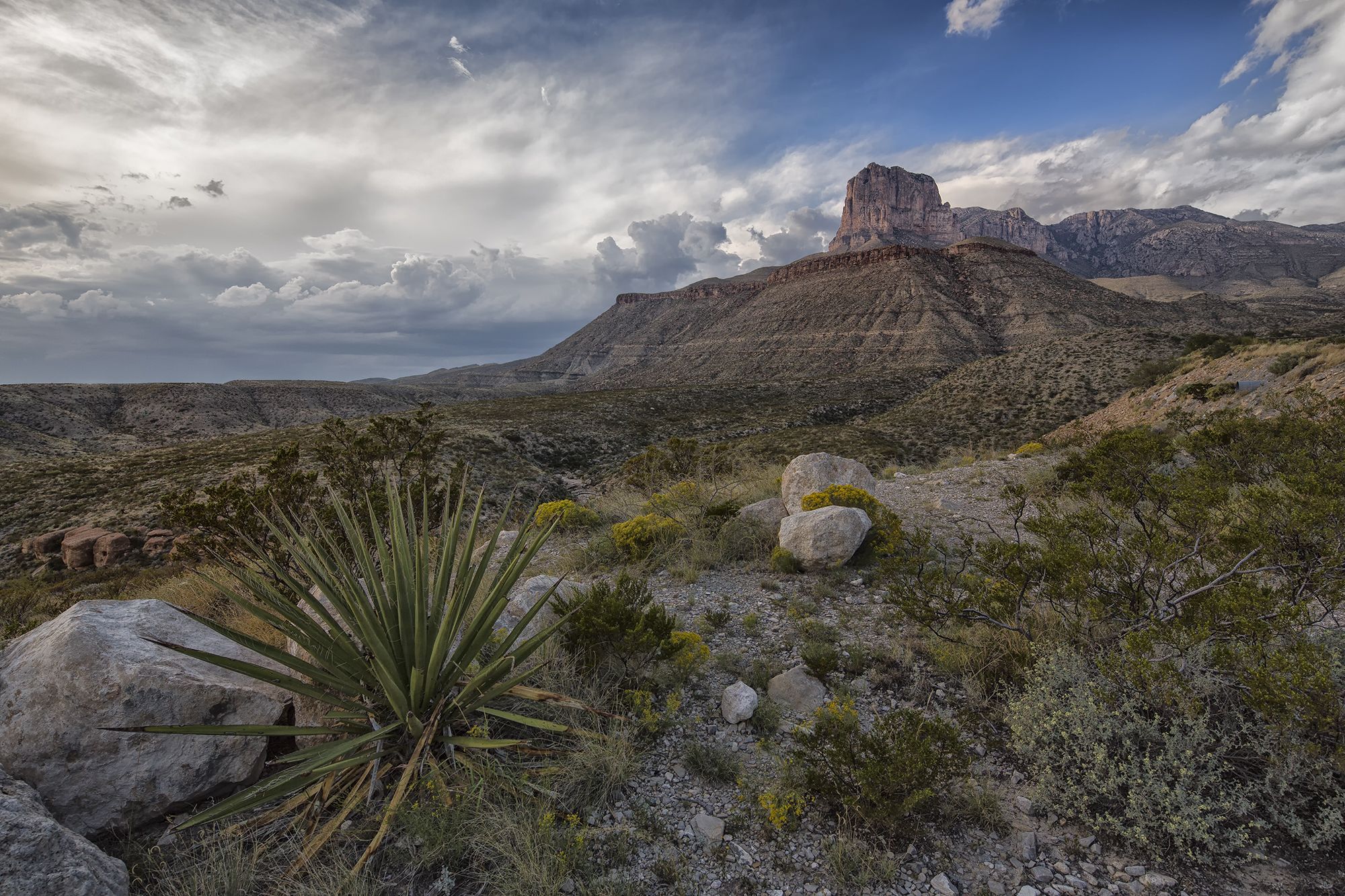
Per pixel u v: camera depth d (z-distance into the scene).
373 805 3.07
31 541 27.64
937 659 4.41
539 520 10.36
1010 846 2.86
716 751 3.55
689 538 8.16
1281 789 2.70
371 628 3.09
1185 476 6.41
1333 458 7.48
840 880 2.68
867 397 86.12
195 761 2.99
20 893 2.08
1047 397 46.44
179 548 6.69
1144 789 2.81
